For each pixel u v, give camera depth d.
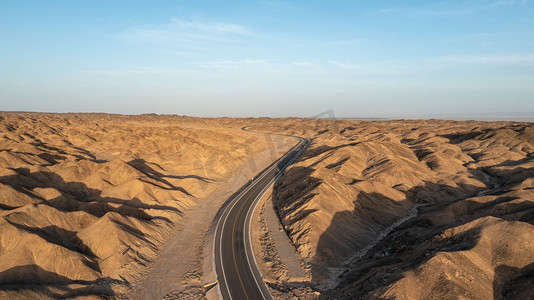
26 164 71.31
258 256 42.12
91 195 62.50
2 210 42.50
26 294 28.30
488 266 29.81
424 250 35.22
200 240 47.72
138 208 53.06
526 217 41.38
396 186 71.62
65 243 39.81
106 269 36.41
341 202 54.47
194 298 33.53
